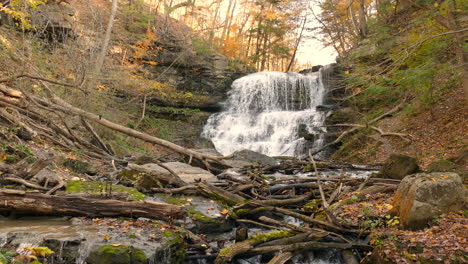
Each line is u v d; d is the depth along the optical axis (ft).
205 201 26.14
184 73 87.92
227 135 81.25
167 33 88.89
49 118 43.06
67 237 16.29
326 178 32.22
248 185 29.58
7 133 32.86
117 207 19.97
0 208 18.74
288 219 25.79
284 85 87.40
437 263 15.81
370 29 43.62
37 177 24.06
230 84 92.89
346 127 66.54
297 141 71.61
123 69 67.92
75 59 48.44
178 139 76.38
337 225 21.07
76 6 67.00
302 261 19.29
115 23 76.74
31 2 44.16
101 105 57.41
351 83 44.39
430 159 43.29
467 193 20.10
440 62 39.45
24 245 15.90
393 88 46.16
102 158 40.73
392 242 17.87
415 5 36.47
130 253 15.58
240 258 18.97
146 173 28.76
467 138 43.45
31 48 47.80
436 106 55.42
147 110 79.25
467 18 34.24
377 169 40.73
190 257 18.39
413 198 19.77
